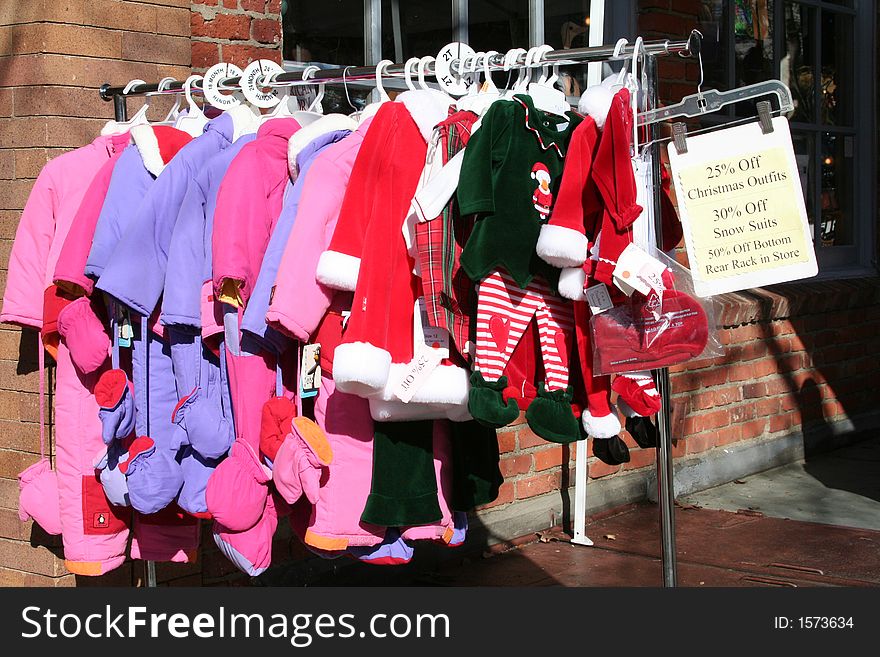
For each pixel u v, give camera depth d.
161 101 4.21
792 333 7.43
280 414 3.18
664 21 6.26
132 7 4.13
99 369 3.55
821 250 7.95
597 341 2.95
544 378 3.12
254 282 3.20
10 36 4.03
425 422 3.20
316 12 4.84
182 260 3.27
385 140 3.10
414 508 3.17
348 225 3.05
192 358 3.36
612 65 6.07
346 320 3.15
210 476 3.31
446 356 3.08
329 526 3.18
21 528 4.14
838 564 5.32
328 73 3.47
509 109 2.99
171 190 3.32
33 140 3.98
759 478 7.05
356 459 3.19
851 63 8.16
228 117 3.51
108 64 4.07
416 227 2.99
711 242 2.88
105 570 3.57
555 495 5.93
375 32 5.05
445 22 5.28
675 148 2.90
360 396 3.11
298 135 3.29
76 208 3.56
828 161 7.96
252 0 4.51
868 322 8.12
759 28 7.16
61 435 3.56
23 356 4.11
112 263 3.25
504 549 5.58
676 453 6.58
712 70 6.68
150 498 3.31
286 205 3.21
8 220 4.07
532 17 5.60
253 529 3.33
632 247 2.85
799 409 7.52
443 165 3.04
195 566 4.38
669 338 2.91
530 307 3.04
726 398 6.91
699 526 5.96
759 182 2.85
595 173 2.86
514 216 2.94
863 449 7.86
